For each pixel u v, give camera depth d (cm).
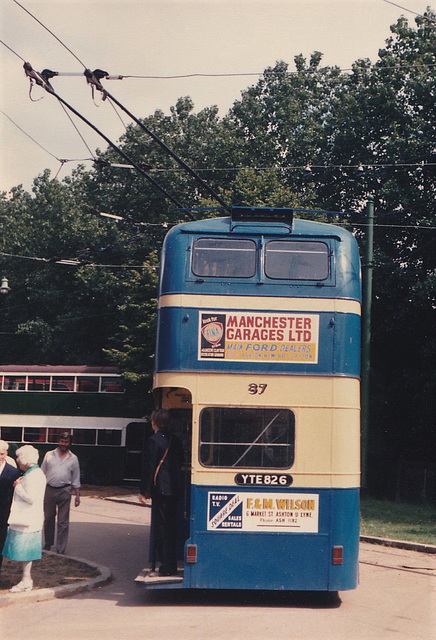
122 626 866
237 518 980
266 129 4003
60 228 4275
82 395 3147
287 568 976
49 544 1365
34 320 4647
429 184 3033
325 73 3997
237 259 1016
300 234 1025
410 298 2823
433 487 2811
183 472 1201
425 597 1073
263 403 993
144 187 3922
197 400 992
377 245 3045
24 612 937
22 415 3183
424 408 2931
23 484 1022
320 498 987
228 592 1083
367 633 852
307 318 1005
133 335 2938
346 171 3397
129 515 2097
